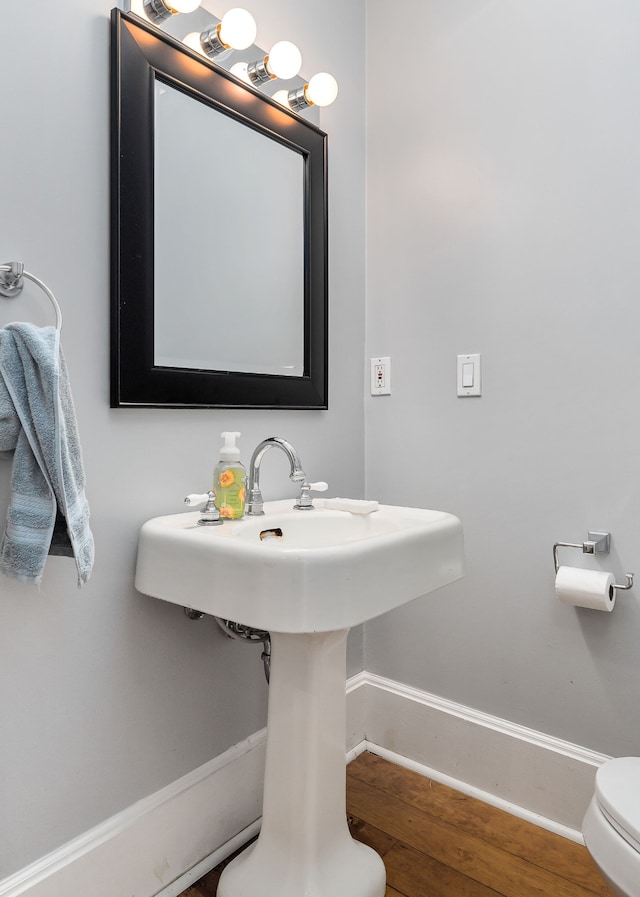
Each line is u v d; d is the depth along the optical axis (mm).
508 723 1574
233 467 1252
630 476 1372
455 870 1342
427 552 1179
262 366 1501
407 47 1733
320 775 1182
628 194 1352
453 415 1658
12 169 1018
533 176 1492
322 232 1653
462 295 1631
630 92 1343
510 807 1550
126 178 1173
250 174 1455
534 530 1520
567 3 1430
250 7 1458
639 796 968
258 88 1473
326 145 1667
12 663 1045
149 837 1246
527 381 1518
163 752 1298
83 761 1154
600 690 1430
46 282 1068
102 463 1171
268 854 1201
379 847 1412
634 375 1358
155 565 1136
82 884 1130
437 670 1708
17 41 1021
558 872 1336
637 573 1369
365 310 1847
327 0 1689
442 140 1661
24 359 956
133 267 1191
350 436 1806
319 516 1381
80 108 1114
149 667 1268
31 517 955
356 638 1837
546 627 1506
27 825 1070
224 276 1396
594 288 1406
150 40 1212
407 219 1743
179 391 1283
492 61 1560
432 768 1709
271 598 958
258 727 1518
